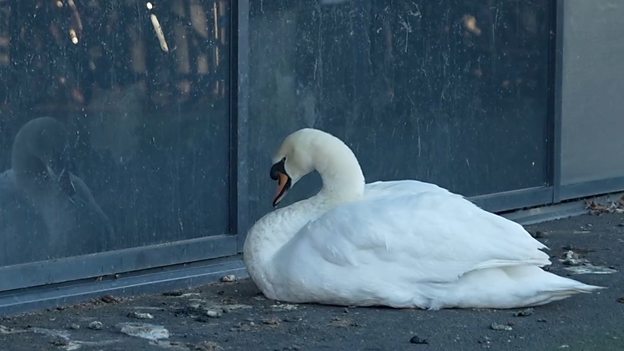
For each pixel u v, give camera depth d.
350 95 11.52
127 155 10.00
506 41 12.80
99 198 9.85
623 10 14.01
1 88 9.23
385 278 9.01
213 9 10.43
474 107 12.56
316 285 9.06
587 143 13.74
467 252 8.91
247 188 10.77
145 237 10.18
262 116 10.87
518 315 9.14
